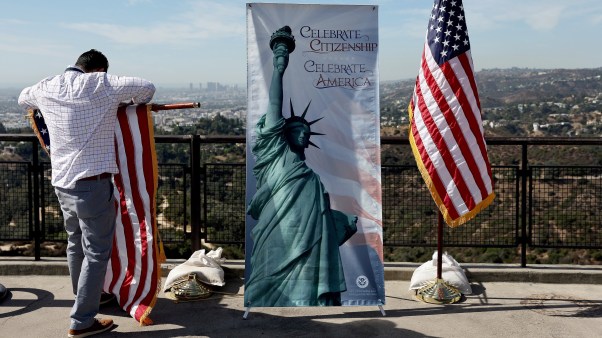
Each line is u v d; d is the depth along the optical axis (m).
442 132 4.07
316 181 3.96
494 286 4.61
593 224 4.83
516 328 3.75
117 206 3.95
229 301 4.24
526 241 4.89
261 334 3.65
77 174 3.41
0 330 3.70
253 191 3.92
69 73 3.52
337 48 3.97
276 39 3.94
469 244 4.99
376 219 3.97
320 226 3.94
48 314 3.97
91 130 3.42
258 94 3.94
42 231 4.99
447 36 4.07
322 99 3.97
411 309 4.09
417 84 4.22
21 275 4.84
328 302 3.91
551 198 4.83
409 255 5.15
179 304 4.17
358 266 3.95
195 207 4.97
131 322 3.82
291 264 3.91
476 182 4.07
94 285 3.54
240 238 5.00
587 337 3.60
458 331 3.69
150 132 3.84
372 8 3.98
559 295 4.41
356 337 3.60
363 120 3.99
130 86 3.47
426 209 5.00
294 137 3.96
